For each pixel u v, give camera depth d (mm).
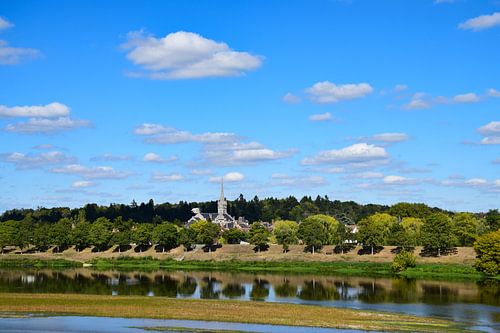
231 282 178375
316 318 108312
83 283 172125
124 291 152500
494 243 187750
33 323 100375
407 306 126188
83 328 96438
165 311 113688
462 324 104812
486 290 154875
